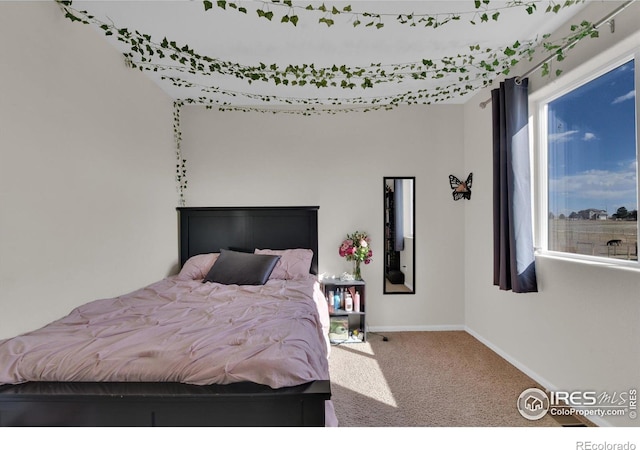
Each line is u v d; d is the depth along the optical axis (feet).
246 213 11.11
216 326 5.48
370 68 8.72
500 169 8.16
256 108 11.24
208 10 6.28
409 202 11.41
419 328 11.41
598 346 5.88
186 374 4.13
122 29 6.72
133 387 3.99
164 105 10.14
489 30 6.97
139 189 8.68
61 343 4.62
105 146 7.25
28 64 5.29
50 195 5.73
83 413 3.89
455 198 11.32
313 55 8.02
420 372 8.20
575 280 6.40
